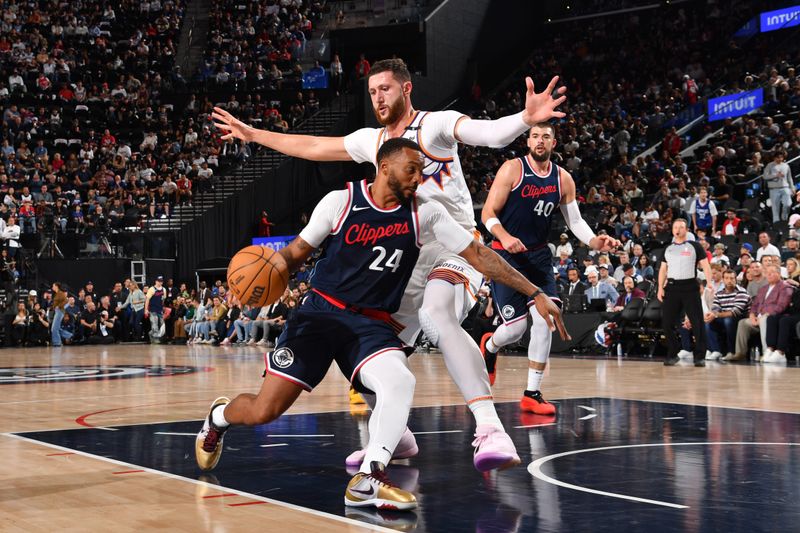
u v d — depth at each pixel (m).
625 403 6.02
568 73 27.47
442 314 3.52
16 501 2.90
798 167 15.53
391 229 3.04
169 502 2.88
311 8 28.61
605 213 15.80
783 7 24.69
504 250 5.70
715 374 8.60
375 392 3.02
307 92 25.81
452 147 3.70
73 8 28.14
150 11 28.88
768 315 10.41
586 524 2.53
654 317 11.76
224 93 26.02
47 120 24.31
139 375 9.50
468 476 3.37
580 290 13.20
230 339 18.00
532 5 29.56
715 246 11.80
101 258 20.42
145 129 25.23
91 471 3.49
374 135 3.84
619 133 20.25
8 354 15.00
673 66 25.28
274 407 3.14
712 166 17.73
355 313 3.12
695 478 3.26
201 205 22.08
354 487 2.81
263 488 3.14
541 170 5.64
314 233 3.07
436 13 25.92
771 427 4.71
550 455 3.84
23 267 19.92
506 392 6.96
